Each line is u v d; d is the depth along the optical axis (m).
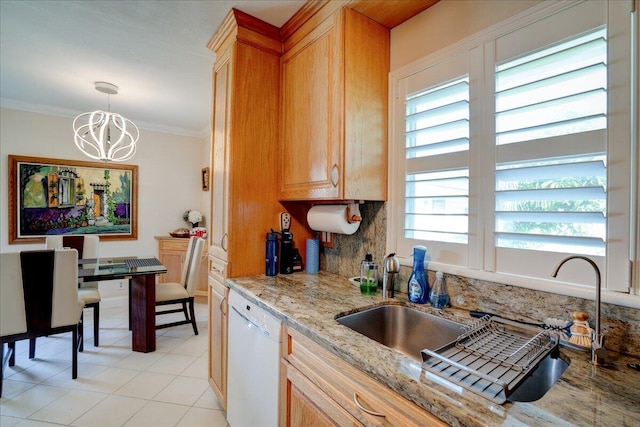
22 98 3.28
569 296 0.99
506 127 1.17
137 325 2.74
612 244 0.91
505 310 1.15
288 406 1.21
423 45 1.47
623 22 0.89
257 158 1.87
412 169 1.50
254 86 1.85
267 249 1.85
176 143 4.51
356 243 1.80
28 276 2.11
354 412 0.89
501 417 0.62
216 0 1.64
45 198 3.61
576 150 0.98
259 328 1.39
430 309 1.28
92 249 3.41
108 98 3.24
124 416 1.87
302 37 1.73
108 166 3.98
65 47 2.18
